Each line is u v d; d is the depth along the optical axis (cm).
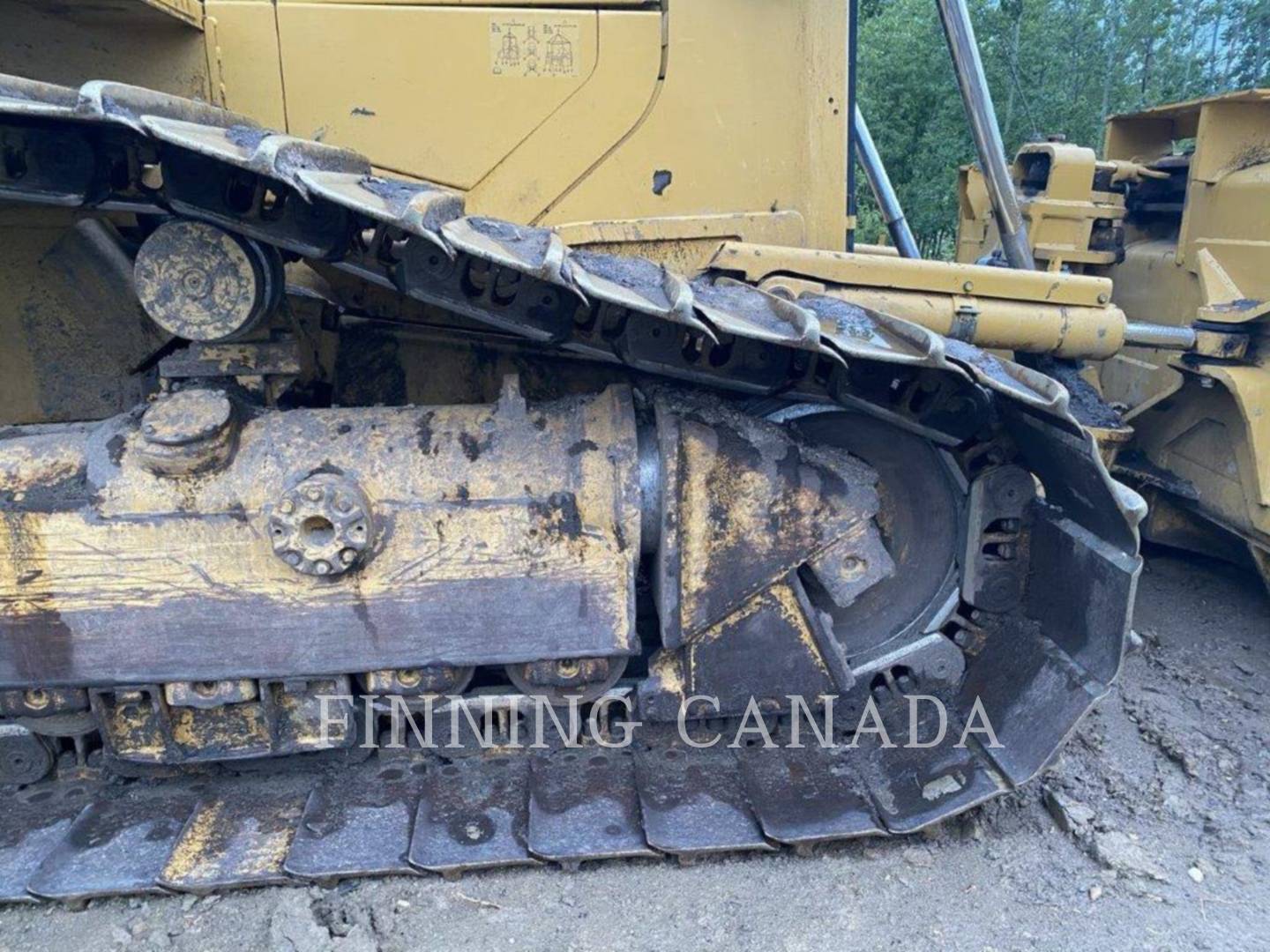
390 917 209
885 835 227
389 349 273
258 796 235
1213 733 287
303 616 214
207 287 202
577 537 219
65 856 215
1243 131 380
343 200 170
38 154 179
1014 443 252
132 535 207
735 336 217
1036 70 1219
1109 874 226
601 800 232
